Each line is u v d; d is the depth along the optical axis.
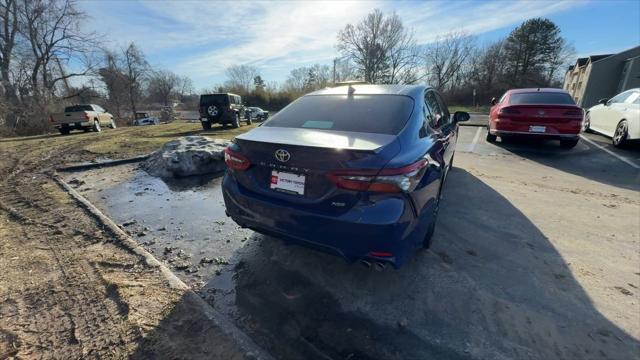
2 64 21.00
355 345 1.82
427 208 2.20
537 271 2.55
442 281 2.40
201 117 13.96
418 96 2.79
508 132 7.23
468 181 5.05
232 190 2.39
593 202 4.13
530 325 1.96
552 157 6.87
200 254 2.81
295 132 2.30
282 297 2.23
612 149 7.50
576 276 2.48
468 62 46.16
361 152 1.84
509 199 4.22
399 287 2.33
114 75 32.38
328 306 2.14
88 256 2.62
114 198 4.33
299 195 2.04
